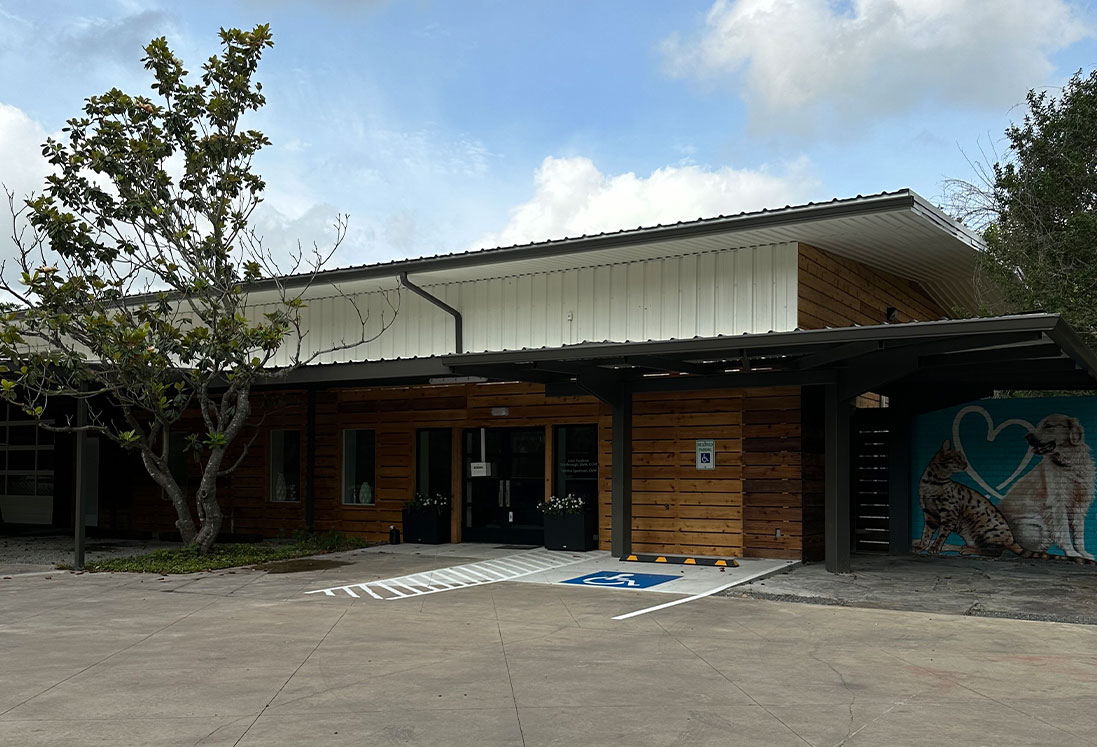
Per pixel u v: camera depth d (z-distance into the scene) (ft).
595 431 50.42
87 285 46.01
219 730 18.34
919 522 49.21
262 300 57.93
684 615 31.22
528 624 29.71
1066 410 46.26
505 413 52.31
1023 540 46.70
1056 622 30.12
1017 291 58.75
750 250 43.39
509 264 47.37
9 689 21.68
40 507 70.28
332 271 50.98
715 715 19.29
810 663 24.08
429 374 44.14
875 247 44.65
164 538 60.95
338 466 56.90
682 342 35.78
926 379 45.83
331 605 33.71
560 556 46.96
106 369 45.91
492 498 53.47
